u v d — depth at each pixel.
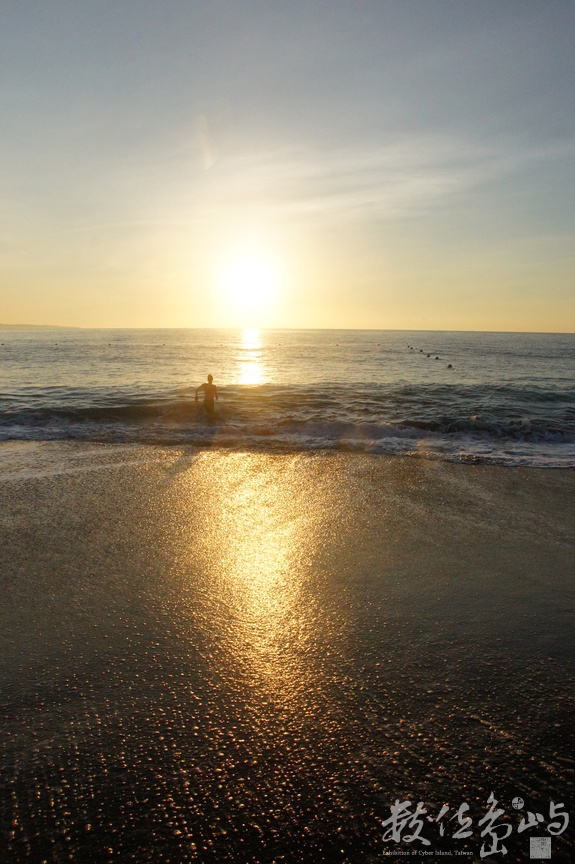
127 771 2.93
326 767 2.95
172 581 5.34
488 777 2.86
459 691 3.59
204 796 2.77
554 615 4.58
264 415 15.62
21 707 3.44
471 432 13.43
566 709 3.39
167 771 2.93
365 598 4.97
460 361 44.44
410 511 7.55
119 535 6.59
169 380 26.98
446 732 3.20
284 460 10.86
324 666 3.91
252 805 2.71
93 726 3.28
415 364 40.84
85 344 74.06
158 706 3.46
